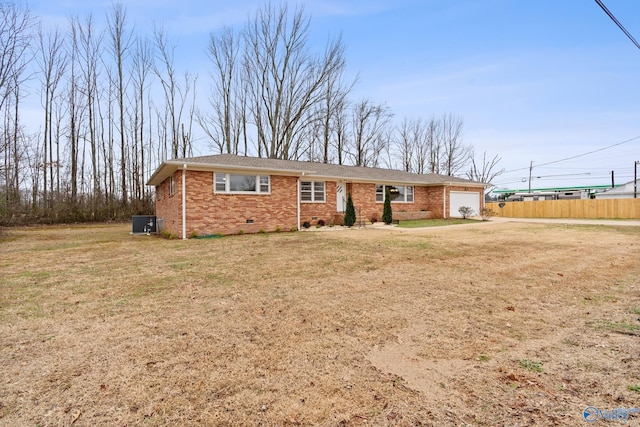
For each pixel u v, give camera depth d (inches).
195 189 505.7
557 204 1013.8
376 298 189.3
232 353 121.3
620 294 193.9
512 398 92.5
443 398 93.0
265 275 246.4
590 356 117.0
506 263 289.4
